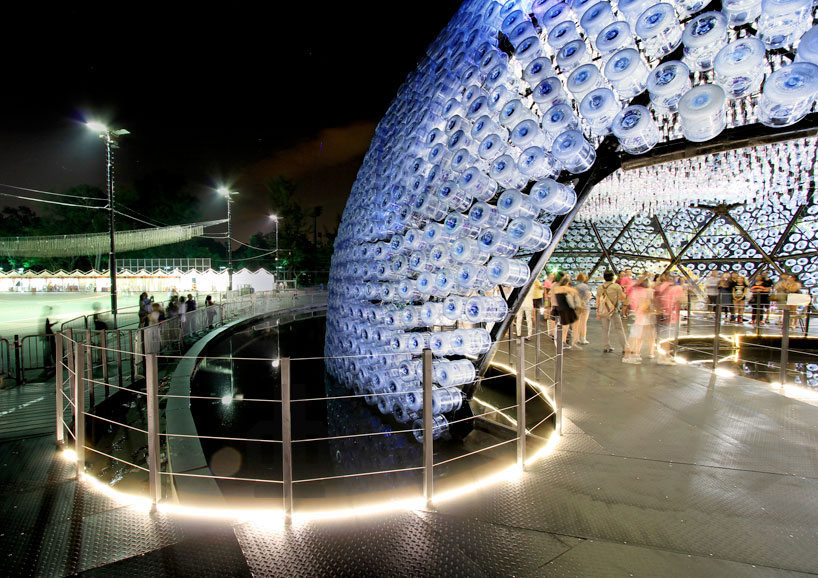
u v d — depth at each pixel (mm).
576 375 6637
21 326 14703
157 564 2400
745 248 14578
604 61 3891
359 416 6121
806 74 2744
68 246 36500
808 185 11000
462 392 5000
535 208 4035
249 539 2623
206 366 10094
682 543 2467
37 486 3350
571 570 2266
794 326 11328
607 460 3580
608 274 8555
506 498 3016
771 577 2164
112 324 13617
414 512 2877
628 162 3992
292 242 58125
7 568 2381
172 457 3918
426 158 5375
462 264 4609
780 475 3275
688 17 3680
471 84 5238
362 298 6699
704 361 8695
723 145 3512
